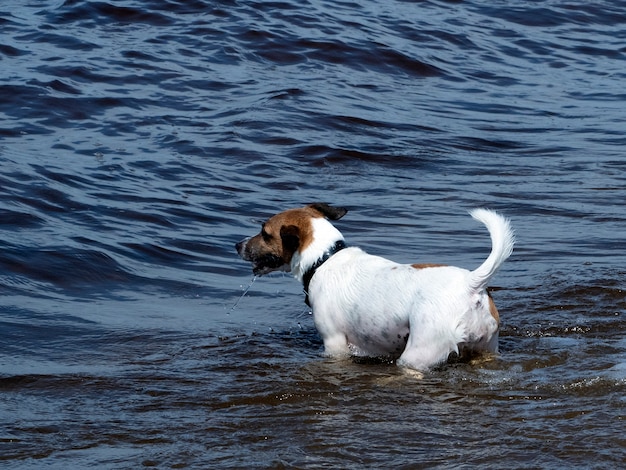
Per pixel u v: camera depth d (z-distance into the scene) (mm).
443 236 10992
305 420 5875
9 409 6129
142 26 19859
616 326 7875
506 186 13195
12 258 9375
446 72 19469
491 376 6602
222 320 8398
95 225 10727
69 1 20828
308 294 7449
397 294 6824
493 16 23453
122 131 14758
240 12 20812
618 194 12812
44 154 13289
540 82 19609
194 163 13539
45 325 7977
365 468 5105
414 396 6266
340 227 11273
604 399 6098
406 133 15594
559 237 10875
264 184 12977
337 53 19312
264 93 16859
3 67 17062
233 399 6316
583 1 25141
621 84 19797
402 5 23375
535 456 5199
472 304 6543
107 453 5387
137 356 7359
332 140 14883
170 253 10227
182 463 5211
